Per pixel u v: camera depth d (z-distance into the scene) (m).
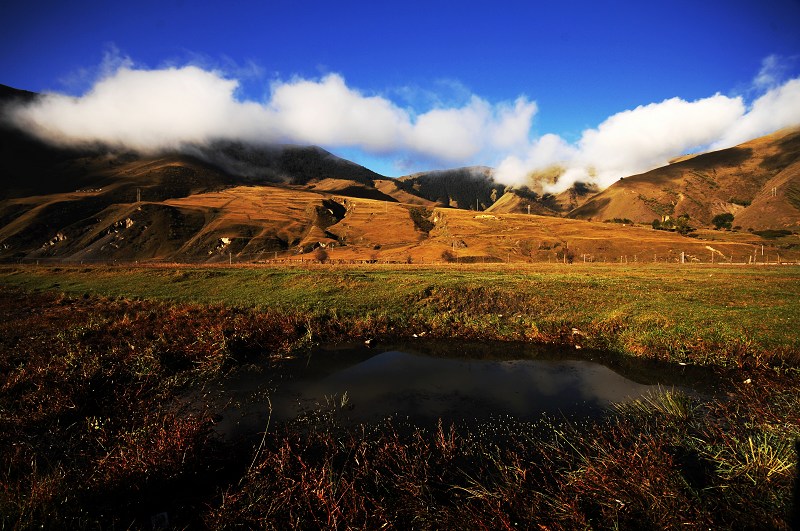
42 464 7.70
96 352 13.79
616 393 11.45
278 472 7.12
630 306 21.06
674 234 134.25
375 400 11.21
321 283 27.62
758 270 42.31
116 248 176.12
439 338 18.23
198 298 24.47
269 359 15.37
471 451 8.20
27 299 25.17
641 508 5.66
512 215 175.75
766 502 5.51
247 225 189.75
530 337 17.88
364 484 7.10
